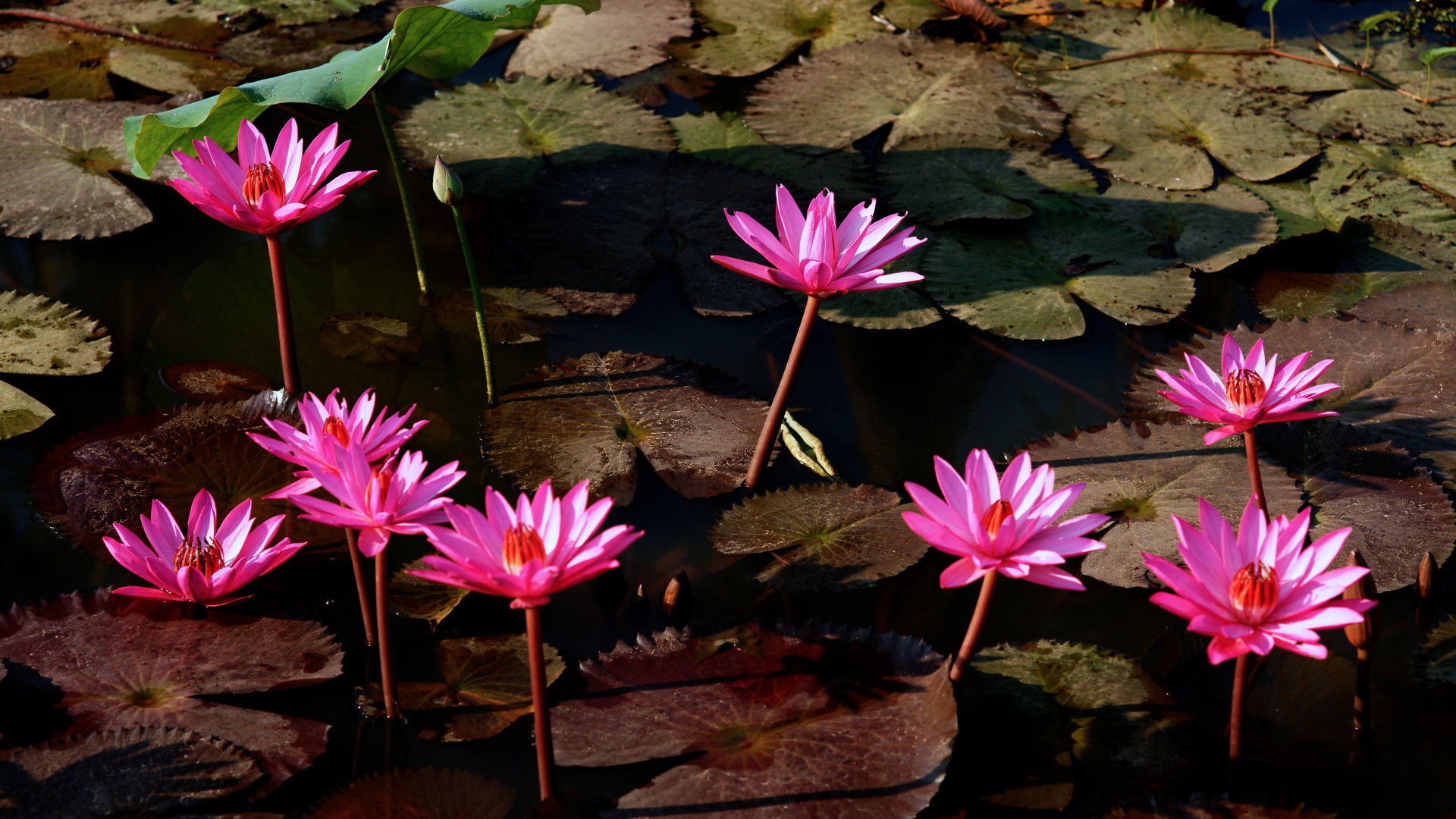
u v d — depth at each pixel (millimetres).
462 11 2625
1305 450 2459
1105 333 3057
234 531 1897
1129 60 4484
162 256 3184
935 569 2287
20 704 1742
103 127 3523
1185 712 1854
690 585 2182
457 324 2959
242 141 2301
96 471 2305
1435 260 3254
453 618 2072
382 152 3727
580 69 4207
